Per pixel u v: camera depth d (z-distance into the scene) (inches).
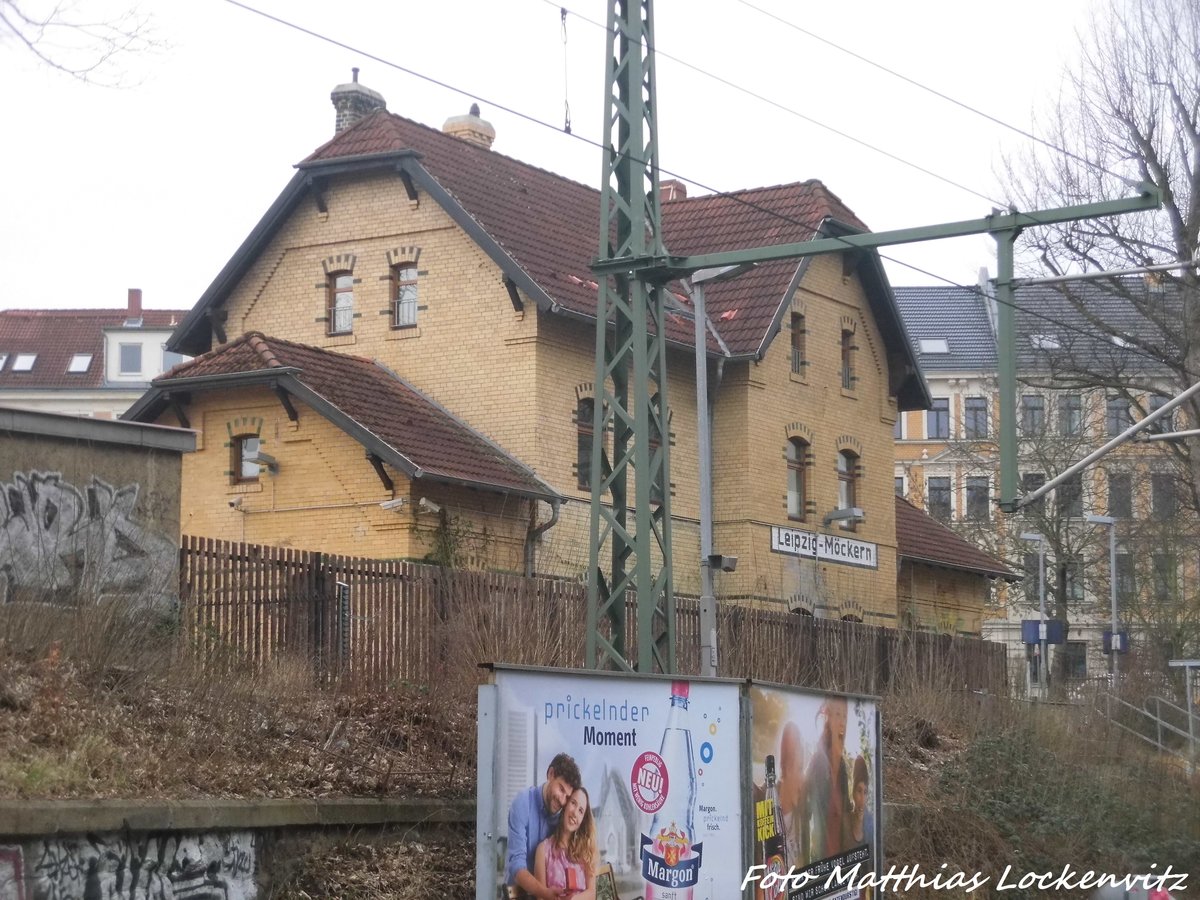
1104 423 2240.4
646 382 664.4
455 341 1122.7
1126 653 1637.6
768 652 940.6
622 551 671.1
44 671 501.0
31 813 421.7
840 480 1358.3
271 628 649.0
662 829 500.7
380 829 551.2
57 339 2780.5
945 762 880.3
